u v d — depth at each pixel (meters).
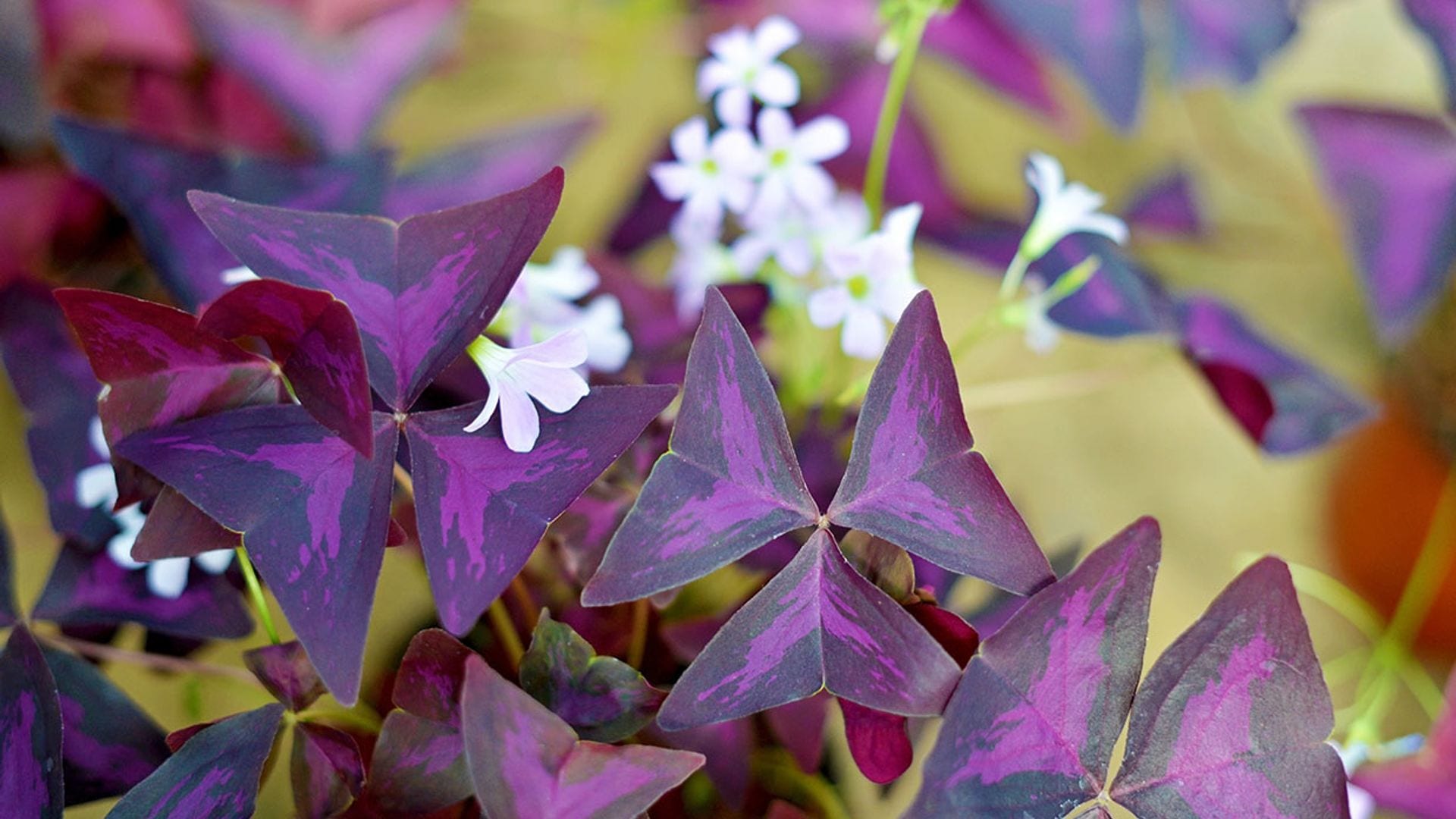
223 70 0.60
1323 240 0.83
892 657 0.41
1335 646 0.74
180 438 0.41
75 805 0.44
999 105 0.85
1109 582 0.41
